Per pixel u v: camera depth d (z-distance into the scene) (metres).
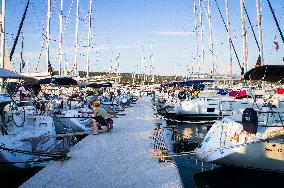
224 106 20.11
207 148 10.32
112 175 8.02
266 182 9.49
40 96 18.22
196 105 22.03
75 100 22.53
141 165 8.92
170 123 23.41
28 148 10.16
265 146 8.81
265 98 16.03
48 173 8.19
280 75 9.08
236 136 9.52
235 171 9.97
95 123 14.17
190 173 10.83
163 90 45.38
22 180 9.67
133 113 24.50
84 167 8.73
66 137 12.80
